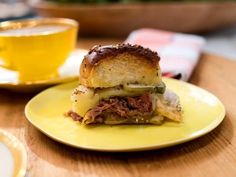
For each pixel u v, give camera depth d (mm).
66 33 386
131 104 291
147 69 303
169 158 247
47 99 332
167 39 519
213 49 618
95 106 292
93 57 296
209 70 438
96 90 296
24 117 326
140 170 234
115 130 277
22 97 374
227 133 279
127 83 301
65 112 305
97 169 237
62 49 388
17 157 233
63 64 413
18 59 372
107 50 297
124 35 646
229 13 673
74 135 268
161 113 284
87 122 283
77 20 618
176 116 282
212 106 305
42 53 373
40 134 290
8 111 341
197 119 286
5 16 722
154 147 244
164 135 263
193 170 233
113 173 232
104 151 244
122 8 605
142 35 535
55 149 265
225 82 393
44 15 647
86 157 251
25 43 364
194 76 417
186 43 498
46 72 388
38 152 261
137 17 621
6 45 367
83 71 305
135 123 287
